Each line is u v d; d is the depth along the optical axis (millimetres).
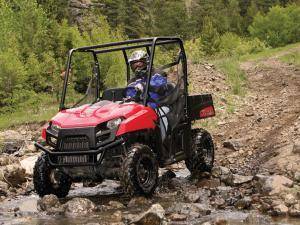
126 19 66438
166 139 8742
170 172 9945
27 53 28672
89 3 61750
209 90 20281
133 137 8109
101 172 8023
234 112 16750
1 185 9234
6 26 28766
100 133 7777
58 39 30141
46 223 6660
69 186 8664
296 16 63188
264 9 102688
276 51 39938
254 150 11523
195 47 46875
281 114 15320
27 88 24672
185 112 9242
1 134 15430
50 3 47406
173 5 73562
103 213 7230
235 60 30766
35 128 17594
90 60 24453
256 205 7297
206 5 91062
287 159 9781
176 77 9484
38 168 8219
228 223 6344
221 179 9000
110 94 9133
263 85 22531
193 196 7773
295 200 7148
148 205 7602
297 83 22281
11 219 6980
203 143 9680
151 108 8305
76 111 8281
